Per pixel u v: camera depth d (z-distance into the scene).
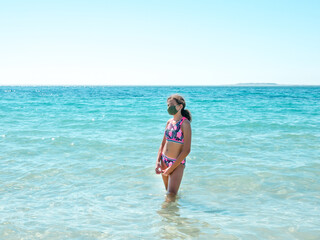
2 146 7.51
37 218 3.49
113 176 5.25
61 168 5.68
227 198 4.25
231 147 7.56
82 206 3.89
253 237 3.08
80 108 20.47
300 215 3.64
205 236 3.10
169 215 3.64
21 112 17.00
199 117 14.60
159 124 11.77
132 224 3.38
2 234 3.08
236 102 29.34
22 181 4.89
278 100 33.00
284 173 5.39
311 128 10.65
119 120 12.94
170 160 4.31
